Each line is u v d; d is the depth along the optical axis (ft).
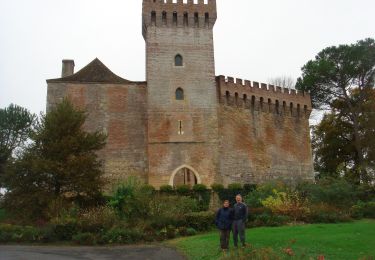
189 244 74.02
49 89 150.00
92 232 86.17
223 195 140.46
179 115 152.66
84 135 116.16
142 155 149.07
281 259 51.85
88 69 158.51
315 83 194.59
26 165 106.11
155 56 156.97
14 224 97.45
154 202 98.53
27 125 204.03
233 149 161.79
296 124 187.42
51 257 65.21
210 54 160.56
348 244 63.72
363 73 189.16
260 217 99.14
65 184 110.01
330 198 124.57
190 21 162.20
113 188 128.26
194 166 148.66
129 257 65.57
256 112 174.40
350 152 189.06
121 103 153.17
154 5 160.86
